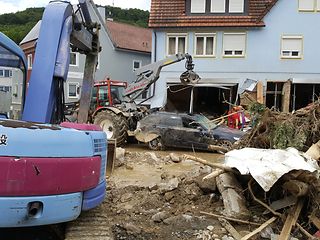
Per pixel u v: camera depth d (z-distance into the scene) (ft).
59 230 14.87
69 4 18.63
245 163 20.10
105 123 48.37
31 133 12.28
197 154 44.27
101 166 14.76
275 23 76.59
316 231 18.65
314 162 20.03
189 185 23.85
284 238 17.62
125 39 114.62
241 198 20.88
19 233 14.78
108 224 15.53
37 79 17.16
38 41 17.70
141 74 51.19
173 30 79.10
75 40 19.93
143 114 51.06
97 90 51.88
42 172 12.25
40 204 12.28
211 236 18.33
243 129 47.32
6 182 11.79
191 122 46.39
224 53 78.02
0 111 15.84
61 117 17.80
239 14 78.33
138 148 48.52
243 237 17.90
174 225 19.43
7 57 15.92
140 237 18.33
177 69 77.87
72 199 12.98
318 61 76.18
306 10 75.97
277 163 19.31
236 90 77.36
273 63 76.95
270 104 77.30
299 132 23.11
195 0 79.36
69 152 12.88
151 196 23.13
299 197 19.34
